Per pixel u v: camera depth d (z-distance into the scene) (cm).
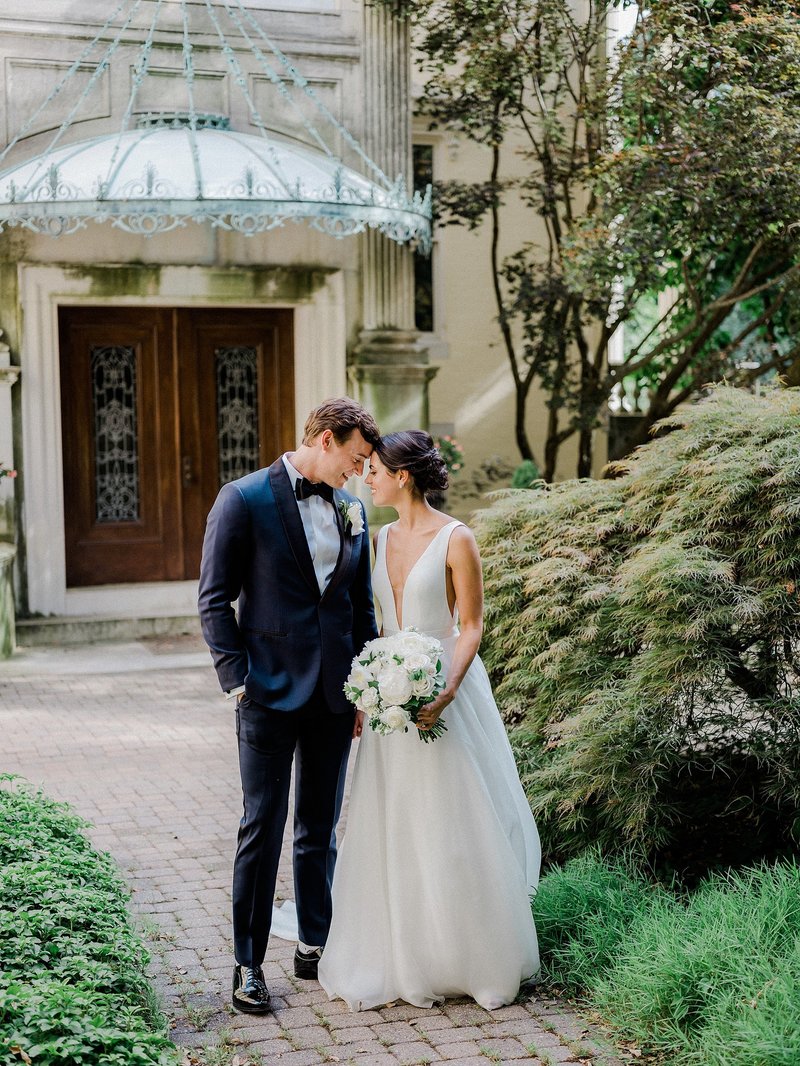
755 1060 308
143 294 1012
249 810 381
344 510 388
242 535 375
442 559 390
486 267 1332
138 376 1067
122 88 985
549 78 1271
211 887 487
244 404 1101
